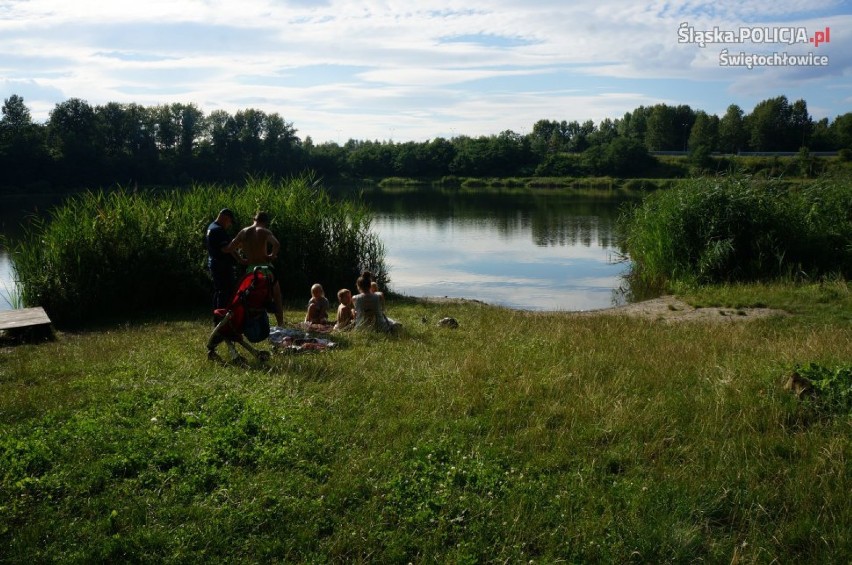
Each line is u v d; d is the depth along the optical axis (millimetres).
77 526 4309
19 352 9227
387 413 6207
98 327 12047
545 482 4879
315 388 6906
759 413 6012
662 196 19234
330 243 16172
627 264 23375
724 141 111438
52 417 5957
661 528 4270
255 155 87438
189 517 4426
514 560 4039
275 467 5066
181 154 81562
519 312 13352
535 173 106500
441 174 110062
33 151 64375
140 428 5703
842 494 4574
